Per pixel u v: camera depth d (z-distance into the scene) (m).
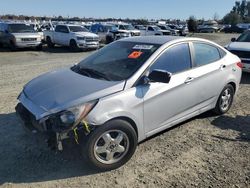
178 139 4.94
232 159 4.34
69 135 3.59
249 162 4.26
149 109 4.26
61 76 4.52
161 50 4.54
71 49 20.50
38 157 4.24
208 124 5.59
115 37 24.86
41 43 20.11
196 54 5.14
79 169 3.97
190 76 4.87
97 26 26.44
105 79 4.20
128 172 3.96
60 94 3.88
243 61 9.45
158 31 31.69
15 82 9.02
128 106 3.97
